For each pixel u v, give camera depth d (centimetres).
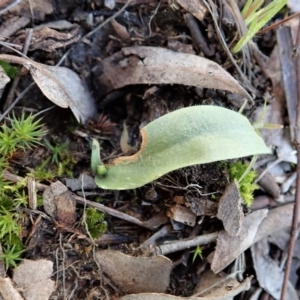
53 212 9
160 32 11
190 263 10
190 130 8
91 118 11
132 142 11
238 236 9
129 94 11
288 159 11
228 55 10
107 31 11
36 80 9
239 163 10
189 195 9
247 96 10
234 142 8
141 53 10
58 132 10
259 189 11
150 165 9
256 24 10
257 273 10
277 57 11
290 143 11
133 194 10
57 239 9
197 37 10
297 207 10
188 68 10
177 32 11
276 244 11
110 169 9
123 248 10
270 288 11
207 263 10
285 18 11
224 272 10
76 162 10
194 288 10
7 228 9
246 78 11
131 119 11
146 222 10
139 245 10
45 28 10
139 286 9
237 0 11
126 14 11
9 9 10
